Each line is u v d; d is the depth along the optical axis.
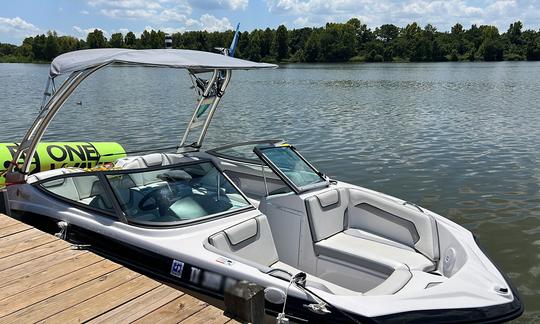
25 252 3.77
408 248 4.48
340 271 4.23
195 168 4.41
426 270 4.15
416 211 4.53
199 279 3.40
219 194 4.27
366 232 4.72
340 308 3.00
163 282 3.57
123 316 2.91
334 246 4.30
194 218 3.92
